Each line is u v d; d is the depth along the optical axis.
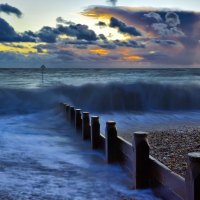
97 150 9.09
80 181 6.30
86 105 25.05
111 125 7.20
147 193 5.15
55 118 17.55
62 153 8.89
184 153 8.88
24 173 6.88
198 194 3.33
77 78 62.34
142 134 5.25
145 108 24.77
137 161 5.23
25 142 10.56
